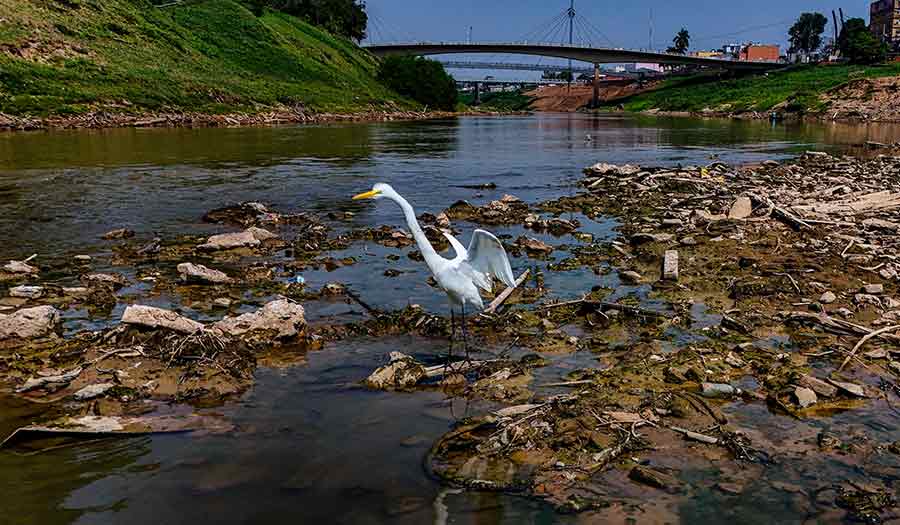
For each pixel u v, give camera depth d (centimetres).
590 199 1847
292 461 548
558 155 3284
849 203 1597
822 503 495
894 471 536
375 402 658
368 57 11675
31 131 4019
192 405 645
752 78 11644
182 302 955
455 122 7525
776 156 3155
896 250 1181
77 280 1060
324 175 2383
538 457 557
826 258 1132
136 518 469
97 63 5272
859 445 575
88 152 2970
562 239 1383
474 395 675
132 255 1220
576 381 699
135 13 6944
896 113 6838
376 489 510
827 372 721
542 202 1847
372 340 826
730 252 1209
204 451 562
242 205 1650
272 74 7838
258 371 727
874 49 10288
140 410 633
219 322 816
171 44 6750
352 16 12900
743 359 753
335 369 737
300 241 1341
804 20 14775
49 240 1340
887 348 771
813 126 6203
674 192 1944
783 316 880
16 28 5012
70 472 528
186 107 5353
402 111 8825
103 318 884
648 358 755
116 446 568
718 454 562
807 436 592
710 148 3697
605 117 9712
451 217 1616
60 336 817
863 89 7556
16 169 2364
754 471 537
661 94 13138
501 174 2489
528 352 789
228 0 9025
